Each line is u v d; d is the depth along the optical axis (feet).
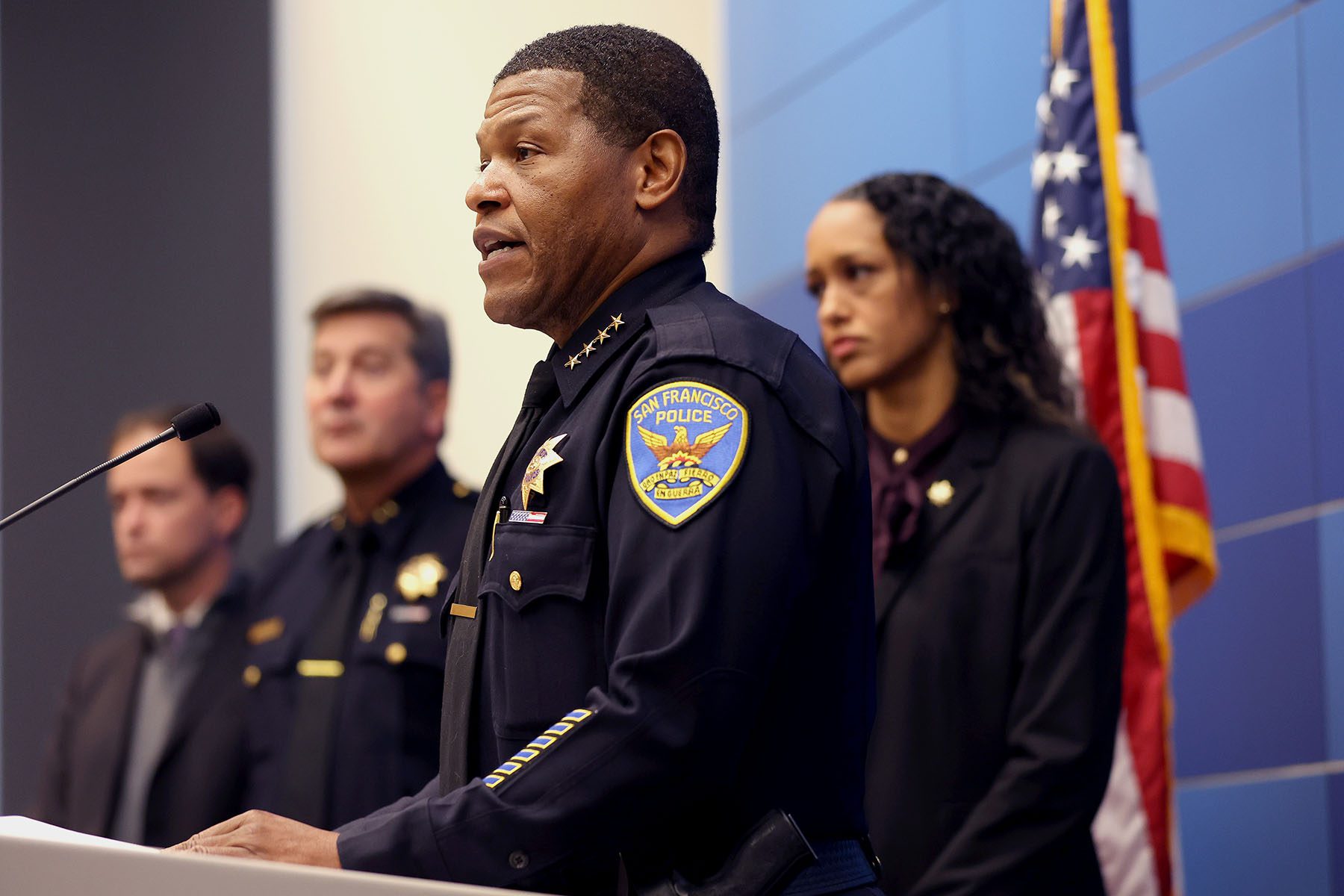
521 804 7.13
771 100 25.07
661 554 7.33
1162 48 18.65
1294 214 16.92
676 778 7.13
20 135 30.22
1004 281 13.78
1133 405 15.19
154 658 19.38
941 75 21.80
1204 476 16.89
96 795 18.66
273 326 30.09
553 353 8.73
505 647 7.88
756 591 7.31
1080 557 12.42
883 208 13.82
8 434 29.32
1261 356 17.11
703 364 7.79
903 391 13.62
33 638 28.76
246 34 30.94
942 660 12.39
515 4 28.58
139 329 30.22
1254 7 17.57
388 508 16.60
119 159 30.66
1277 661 16.67
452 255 28.68
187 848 7.17
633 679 7.14
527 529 7.93
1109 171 15.79
